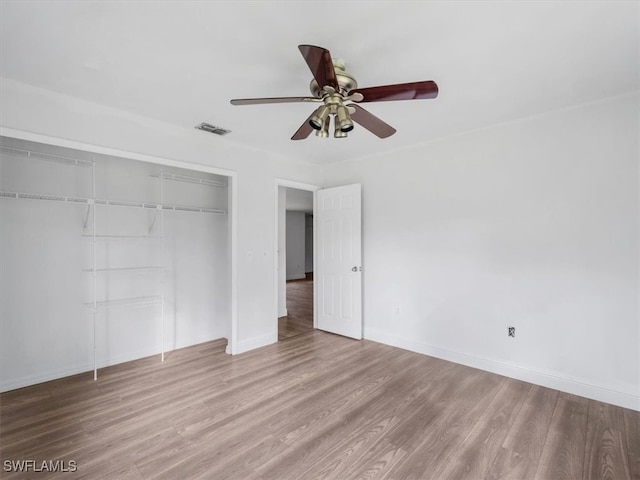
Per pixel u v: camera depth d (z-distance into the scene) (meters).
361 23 1.65
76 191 3.11
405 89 1.72
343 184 4.45
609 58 1.98
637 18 1.61
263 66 2.08
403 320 3.80
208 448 1.98
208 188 4.11
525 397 2.62
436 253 3.51
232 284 3.62
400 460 1.89
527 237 2.92
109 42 1.83
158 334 3.65
